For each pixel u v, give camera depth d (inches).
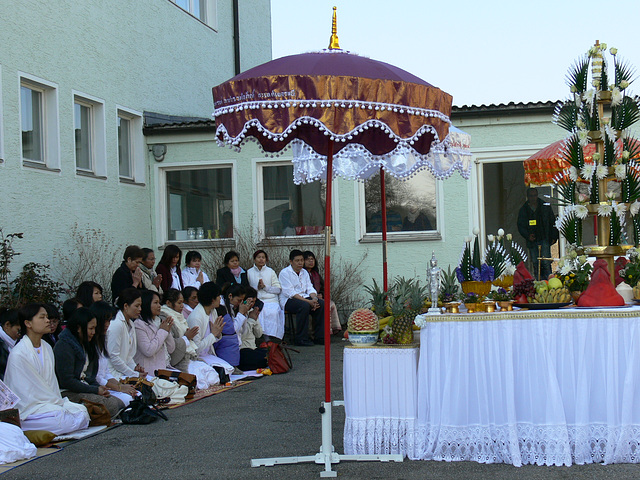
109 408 275.0
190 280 444.5
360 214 539.5
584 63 250.7
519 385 213.8
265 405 300.7
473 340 215.3
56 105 457.7
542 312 213.8
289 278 484.1
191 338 351.9
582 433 210.2
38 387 255.3
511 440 209.6
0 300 387.2
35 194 434.6
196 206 567.8
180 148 564.1
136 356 323.6
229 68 733.9
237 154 558.9
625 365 211.6
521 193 520.7
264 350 398.9
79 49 485.7
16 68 422.3
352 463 213.3
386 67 212.1
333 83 196.4
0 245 398.0
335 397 313.9
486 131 521.7
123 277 382.9
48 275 438.0
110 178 515.2
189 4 671.8
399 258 534.3
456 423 214.1
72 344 280.5
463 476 198.1
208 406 302.0
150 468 212.4
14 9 422.6
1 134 407.5
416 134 206.2
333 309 501.4
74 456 227.9
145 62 571.8
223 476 202.4
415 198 536.7
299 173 310.7
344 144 248.1
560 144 388.2
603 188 248.4
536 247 509.7
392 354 220.2
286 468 208.8
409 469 205.9
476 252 245.4
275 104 198.2
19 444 227.9
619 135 250.2
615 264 259.0
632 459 210.8
